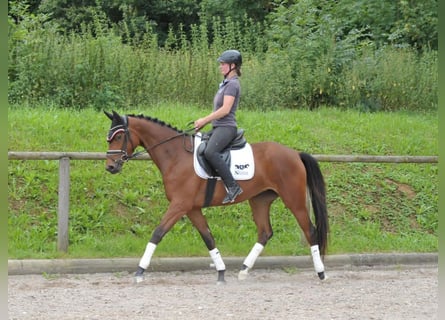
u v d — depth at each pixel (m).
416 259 9.33
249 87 14.44
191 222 9.02
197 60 14.69
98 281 7.97
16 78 13.46
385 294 7.62
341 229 9.99
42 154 8.52
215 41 16.03
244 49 16.45
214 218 9.85
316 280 8.37
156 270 8.51
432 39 18.36
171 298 7.24
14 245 8.52
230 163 7.95
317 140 12.11
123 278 8.18
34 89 13.17
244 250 9.09
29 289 7.49
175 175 7.93
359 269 9.07
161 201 9.92
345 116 13.69
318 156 9.41
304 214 8.20
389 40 18.38
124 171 10.32
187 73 14.43
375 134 12.76
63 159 8.55
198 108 13.79
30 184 9.70
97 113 12.31
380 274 8.73
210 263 8.70
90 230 9.21
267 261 8.86
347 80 14.95
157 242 7.90
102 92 13.37
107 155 7.94
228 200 7.95
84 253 8.54
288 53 15.22
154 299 7.17
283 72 14.76
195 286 7.88
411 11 18.36
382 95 15.35
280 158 8.16
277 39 16.50
